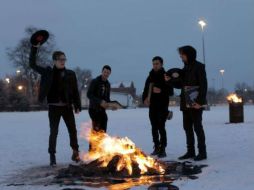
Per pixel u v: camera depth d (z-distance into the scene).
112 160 5.68
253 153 7.19
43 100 6.91
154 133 7.63
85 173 5.57
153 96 7.59
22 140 10.99
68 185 4.98
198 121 6.72
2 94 53.47
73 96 7.10
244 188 4.58
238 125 14.22
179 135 11.12
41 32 6.86
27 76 59.28
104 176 5.46
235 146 8.30
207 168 5.85
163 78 7.66
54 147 6.85
